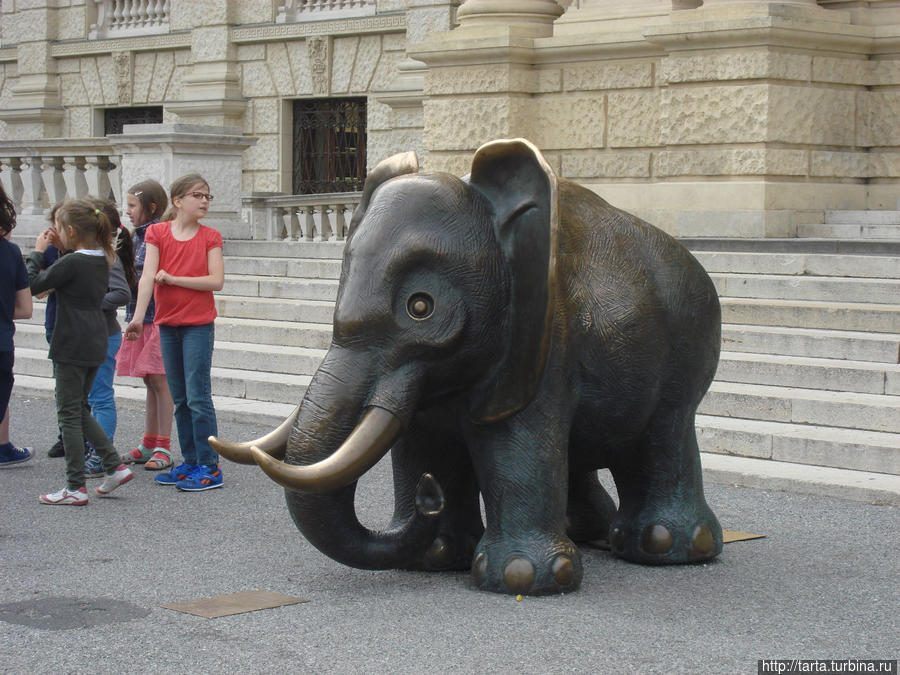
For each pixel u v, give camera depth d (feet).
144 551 20.75
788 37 45.65
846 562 19.94
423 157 73.97
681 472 19.31
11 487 26.13
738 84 46.44
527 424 17.39
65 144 56.49
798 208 46.62
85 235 24.39
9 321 24.41
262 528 22.47
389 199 17.13
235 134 54.19
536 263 16.63
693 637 15.99
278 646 15.66
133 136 53.16
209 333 25.84
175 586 18.56
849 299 35.40
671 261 18.53
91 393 28.22
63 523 22.82
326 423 16.62
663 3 51.60
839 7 48.73
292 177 83.15
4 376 24.70
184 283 25.38
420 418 18.28
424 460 18.92
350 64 78.84
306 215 57.88
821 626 16.55
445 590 18.10
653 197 49.06
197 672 14.75
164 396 28.22
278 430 17.52
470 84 54.24
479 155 17.21
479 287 16.88
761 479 25.82
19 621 16.79
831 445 26.61
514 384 17.08
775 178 46.34
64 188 57.93
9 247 24.26
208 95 84.12
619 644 15.69
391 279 16.76
